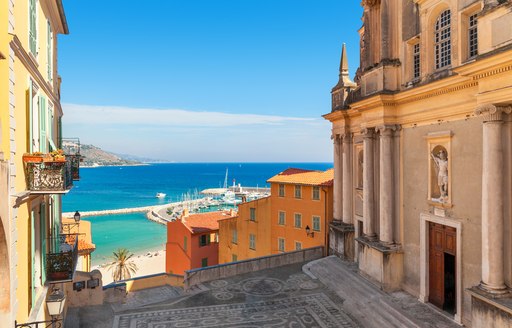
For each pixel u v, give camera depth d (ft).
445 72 53.62
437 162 54.54
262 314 61.62
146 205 489.67
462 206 50.11
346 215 84.23
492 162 42.27
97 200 548.31
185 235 143.33
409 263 61.52
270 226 128.67
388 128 63.46
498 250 41.91
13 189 34.99
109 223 357.41
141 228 333.21
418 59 61.00
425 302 57.31
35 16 45.52
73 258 52.24
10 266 32.99
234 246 140.77
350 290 67.31
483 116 43.29
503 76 40.27
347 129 84.69
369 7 70.90
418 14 59.31
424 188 57.93
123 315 62.54
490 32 40.75
